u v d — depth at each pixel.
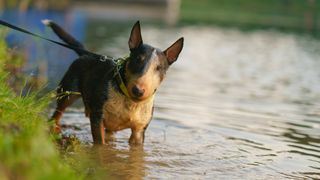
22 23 22.45
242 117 10.79
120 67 7.75
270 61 21.38
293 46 27.53
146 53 7.35
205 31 32.09
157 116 10.34
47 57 15.95
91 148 7.96
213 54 22.53
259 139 9.16
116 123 8.00
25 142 5.02
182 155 8.02
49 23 9.23
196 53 22.42
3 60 9.82
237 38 29.75
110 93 7.82
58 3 34.88
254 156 8.15
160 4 49.22
